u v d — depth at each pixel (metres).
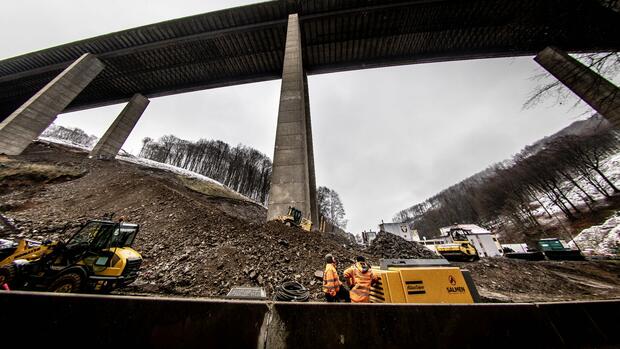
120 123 34.88
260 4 26.69
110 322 1.93
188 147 82.94
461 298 4.01
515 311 2.81
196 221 12.10
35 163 22.69
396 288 4.15
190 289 6.89
